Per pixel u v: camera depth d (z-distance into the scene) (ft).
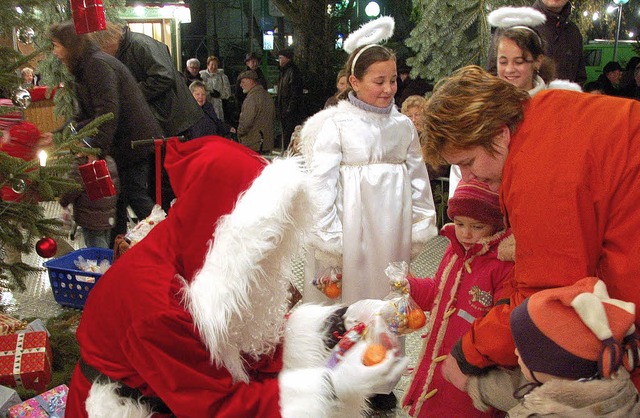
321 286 8.87
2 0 8.70
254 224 4.46
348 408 4.93
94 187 11.25
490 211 5.85
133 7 26.14
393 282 6.75
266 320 4.94
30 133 9.38
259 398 4.58
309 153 8.86
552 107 4.52
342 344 5.18
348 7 33.37
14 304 11.91
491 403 5.03
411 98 15.07
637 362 4.06
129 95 12.85
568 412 4.02
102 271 12.91
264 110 27.30
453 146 4.67
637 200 4.14
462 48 14.49
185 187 4.88
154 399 4.87
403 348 8.49
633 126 4.26
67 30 12.27
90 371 5.06
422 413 6.33
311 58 32.14
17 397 7.48
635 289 4.11
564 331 4.00
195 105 15.72
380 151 8.87
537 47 8.32
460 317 6.16
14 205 8.77
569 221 4.19
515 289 5.11
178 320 4.52
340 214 8.82
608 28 33.78
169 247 4.83
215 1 47.19
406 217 9.02
